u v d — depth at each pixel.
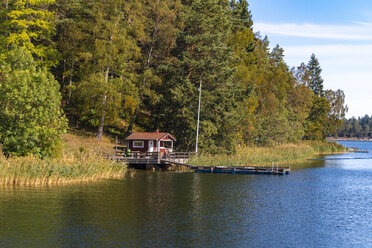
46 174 34.00
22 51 47.12
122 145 58.16
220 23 62.53
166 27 61.44
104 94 53.53
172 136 53.72
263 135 74.06
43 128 37.03
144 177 41.09
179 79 58.94
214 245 18.55
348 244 19.16
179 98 56.25
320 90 130.00
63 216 23.14
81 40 58.22
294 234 20.67
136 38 60.62
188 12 63.44
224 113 57.16
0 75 46.72
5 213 23.42
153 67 66.50
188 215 24.33
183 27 65.31
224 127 58.03
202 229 21.20
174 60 61.66
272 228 21.75
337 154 98.44
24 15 54.69
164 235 19.91
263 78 79.44
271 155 62.91
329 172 51.25
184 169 49.84
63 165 35.50
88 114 60.47
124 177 40.62
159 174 44.22
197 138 54.22
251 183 38.69
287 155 68.75
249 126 66.62
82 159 38.59
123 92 57.31
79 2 61.53
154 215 24.05
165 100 59.09
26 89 37.00
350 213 25.73
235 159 54.03
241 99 60.22
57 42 60.53
